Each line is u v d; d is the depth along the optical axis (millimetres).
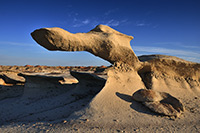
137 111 5582
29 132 3732
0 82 12461
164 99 6246
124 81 7293
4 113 6758
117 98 6180
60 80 10594
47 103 7520
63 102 7422
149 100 5871
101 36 7066
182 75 9156
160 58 8227
